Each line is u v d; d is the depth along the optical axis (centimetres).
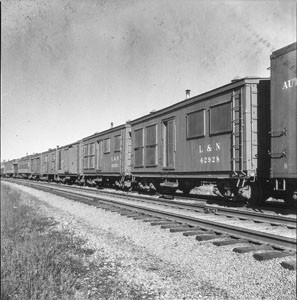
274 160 902
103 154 2267
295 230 700
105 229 782
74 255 545
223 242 586
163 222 818
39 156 4356
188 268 471
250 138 988
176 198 1512
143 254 548
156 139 1548
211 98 1159
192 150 1261
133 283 416
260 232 593
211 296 371
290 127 843
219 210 959
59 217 985
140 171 1733
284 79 852
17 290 396
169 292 384
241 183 1054
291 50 819
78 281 429
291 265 446
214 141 1134
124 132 1919
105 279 435
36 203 1381
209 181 1284
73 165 2977
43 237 666
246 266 469
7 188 2544
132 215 944
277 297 364
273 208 1004
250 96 999
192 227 749
